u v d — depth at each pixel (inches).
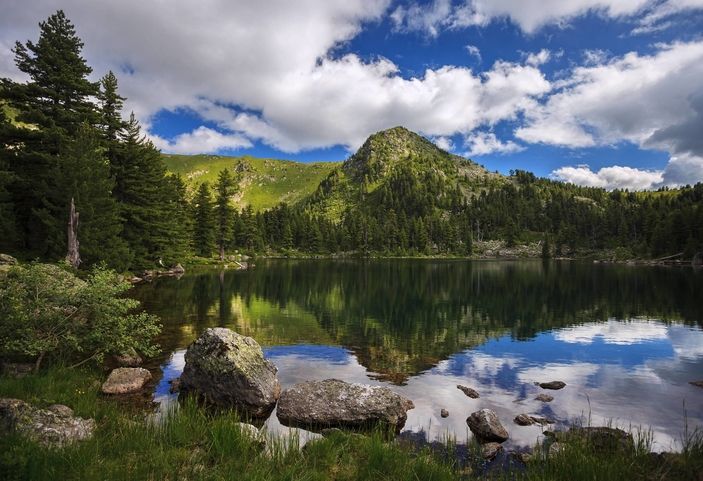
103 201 1619.1
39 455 272.8
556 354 854.5
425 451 382.6
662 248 5142.7
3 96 1528.1
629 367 765.3
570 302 1643.7
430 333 1048.8
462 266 4456.2
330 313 1325.0
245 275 2650.1
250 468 302.2
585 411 544.1
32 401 412.8
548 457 347.6
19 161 1547.7
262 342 914.1
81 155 1531.7
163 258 2578.7
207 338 569.6
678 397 603.2
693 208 4918.8
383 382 655.1
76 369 590.2
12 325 501.0
